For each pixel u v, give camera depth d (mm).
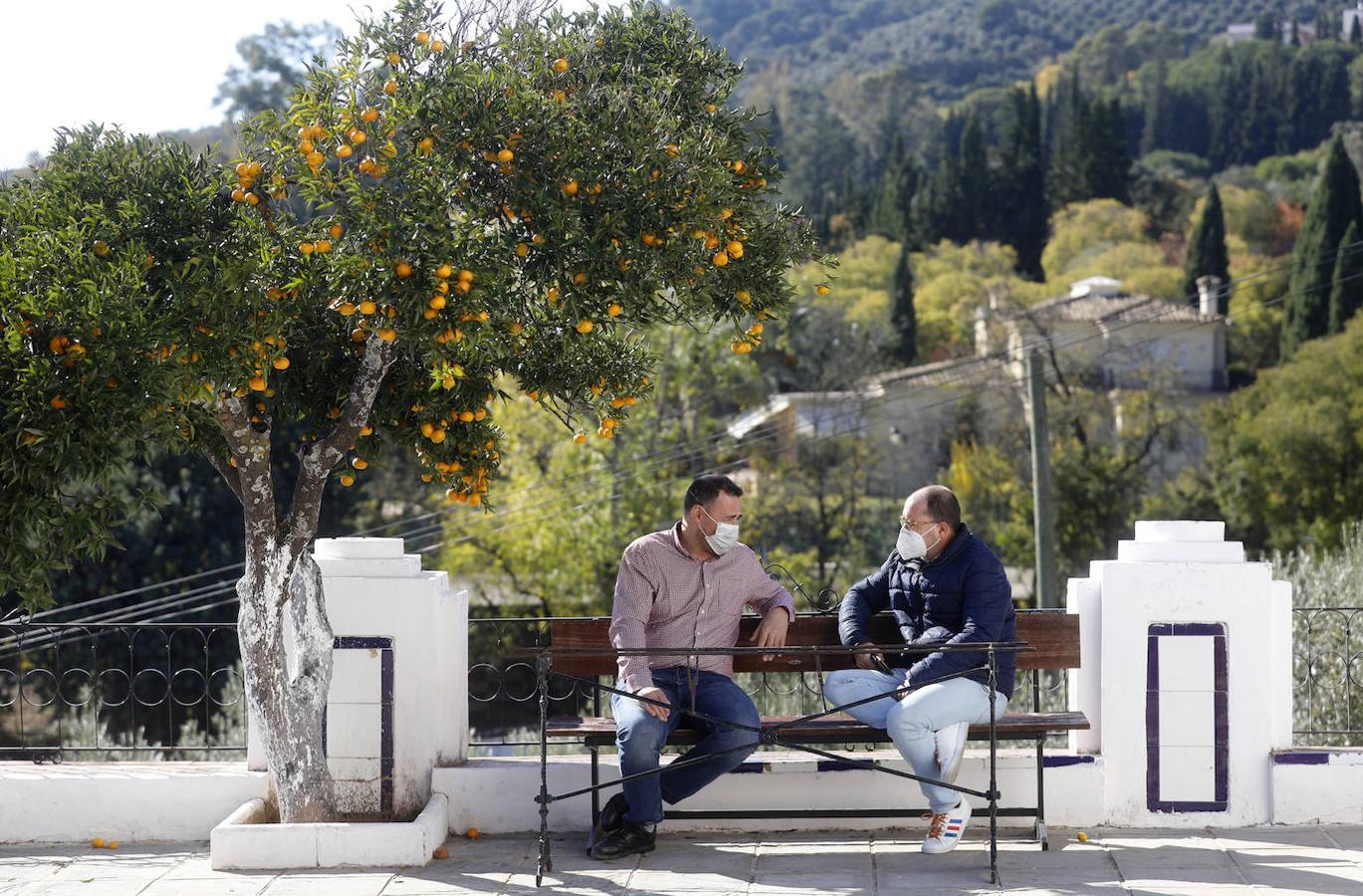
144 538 22250
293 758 5559
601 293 4801
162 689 21609
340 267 4566
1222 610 5754
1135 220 70188
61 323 4211
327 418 5789
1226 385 52406
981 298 60031
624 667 5434
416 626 5898
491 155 4750
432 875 5312
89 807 5922
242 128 5047
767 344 41000
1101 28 101500
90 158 4871
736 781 5910
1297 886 4926
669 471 28359
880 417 43531
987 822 5832
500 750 8930
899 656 5762
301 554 5625
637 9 5289
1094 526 40219
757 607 5801
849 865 5336
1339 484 42344
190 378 4520
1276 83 82188
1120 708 5789
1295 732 6203
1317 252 53625
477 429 5727
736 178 5238
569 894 5023
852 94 94625
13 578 4316
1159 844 5535
